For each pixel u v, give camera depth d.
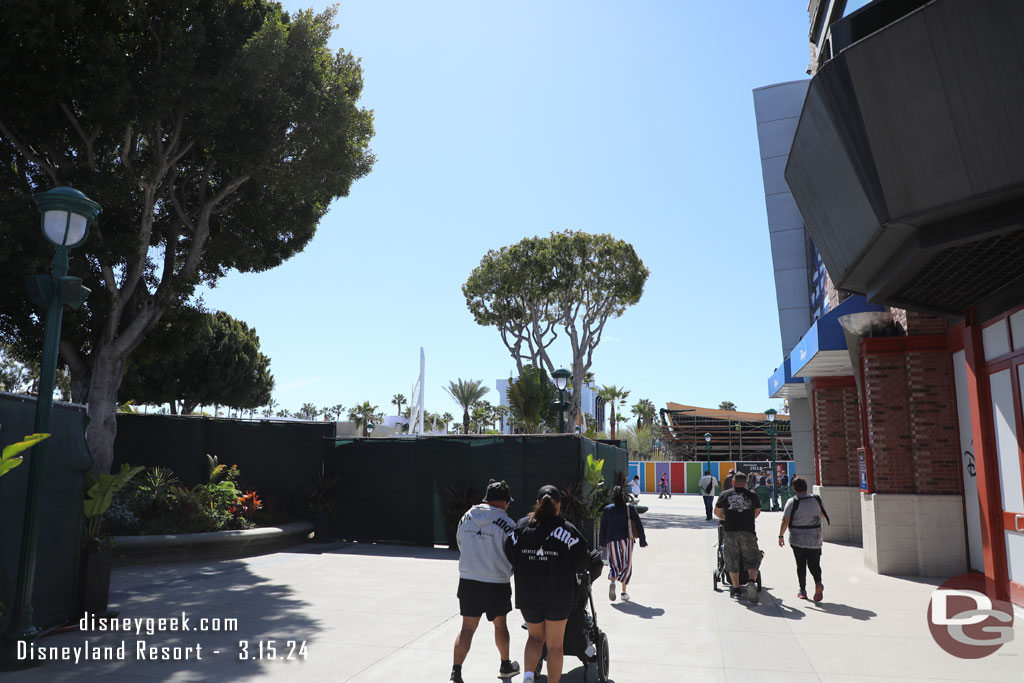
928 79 6.55
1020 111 6.11
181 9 14.23
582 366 34.00
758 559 9.24
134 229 16.55
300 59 15.72
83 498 7.81
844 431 17.75
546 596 4.89
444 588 10.12
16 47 13.10
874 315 12.26
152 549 12.25
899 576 11.19
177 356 18.73
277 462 16.73
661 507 31.58
